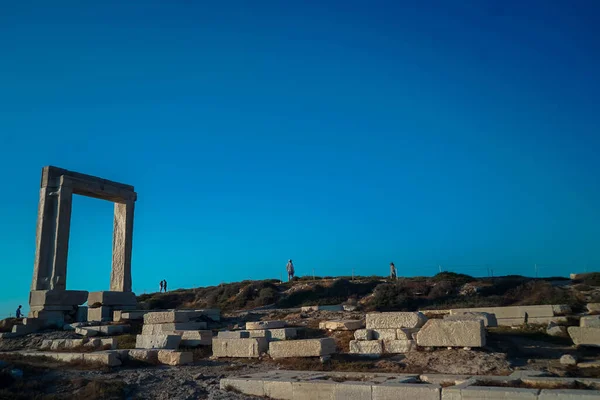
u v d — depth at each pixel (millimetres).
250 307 49750
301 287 52312
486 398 12539
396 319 20938
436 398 13047
